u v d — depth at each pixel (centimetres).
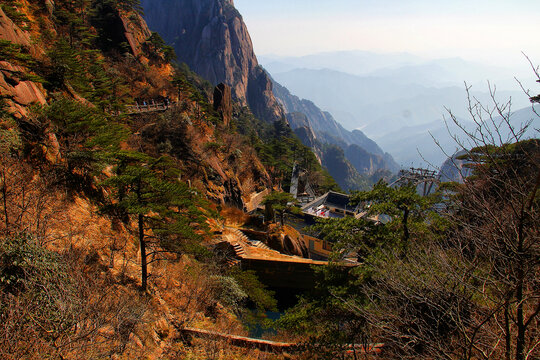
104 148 1302
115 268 1148
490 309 559
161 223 1168
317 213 4644
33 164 1121
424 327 634
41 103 1350
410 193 1159
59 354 593
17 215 862
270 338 1477
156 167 1238
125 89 4334
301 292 2405
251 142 7250
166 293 1331
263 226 3406
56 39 3219
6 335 548
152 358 897
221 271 2006
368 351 923
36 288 665
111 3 6266
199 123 4891
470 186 509
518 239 455
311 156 8175
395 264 805
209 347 1109
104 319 788
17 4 2348
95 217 1245
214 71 18375
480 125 441
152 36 6975
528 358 506
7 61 1381
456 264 619
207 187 3759
